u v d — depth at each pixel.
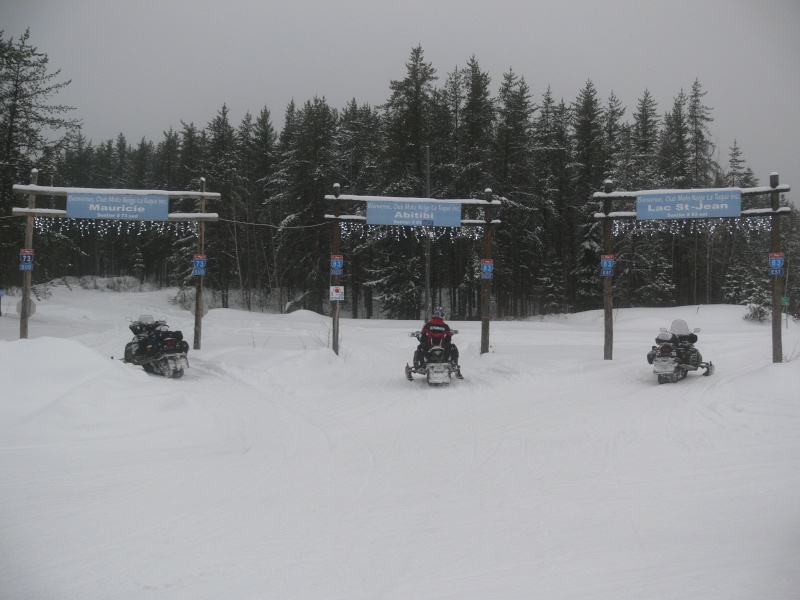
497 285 47.03
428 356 14.73
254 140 60.28
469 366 17.67
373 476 7.65
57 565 4.97
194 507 6.45
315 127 47.97
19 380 10.12
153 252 68.81
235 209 54.47
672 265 50.31
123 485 7.16
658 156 51.88
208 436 9.67
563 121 50.19
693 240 51.66
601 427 10.12
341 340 25.36
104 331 27.41
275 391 13.70
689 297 56.41
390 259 46.31
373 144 51.38
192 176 58.66
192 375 15.32
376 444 9.31
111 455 8.45
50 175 33.53
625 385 14.14
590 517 6.10
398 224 18.41
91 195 17.64
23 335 17.39
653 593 4.43
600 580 4.68
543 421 10.70
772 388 11.06
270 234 59.41
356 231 45.62
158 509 6.36
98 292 62.06
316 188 47.88
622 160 45.91
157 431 9.74
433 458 8.49
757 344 21.89
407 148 43.16
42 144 33.44
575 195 49.62
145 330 15.56
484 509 6.39
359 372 16.92
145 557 5.15
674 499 6.59
